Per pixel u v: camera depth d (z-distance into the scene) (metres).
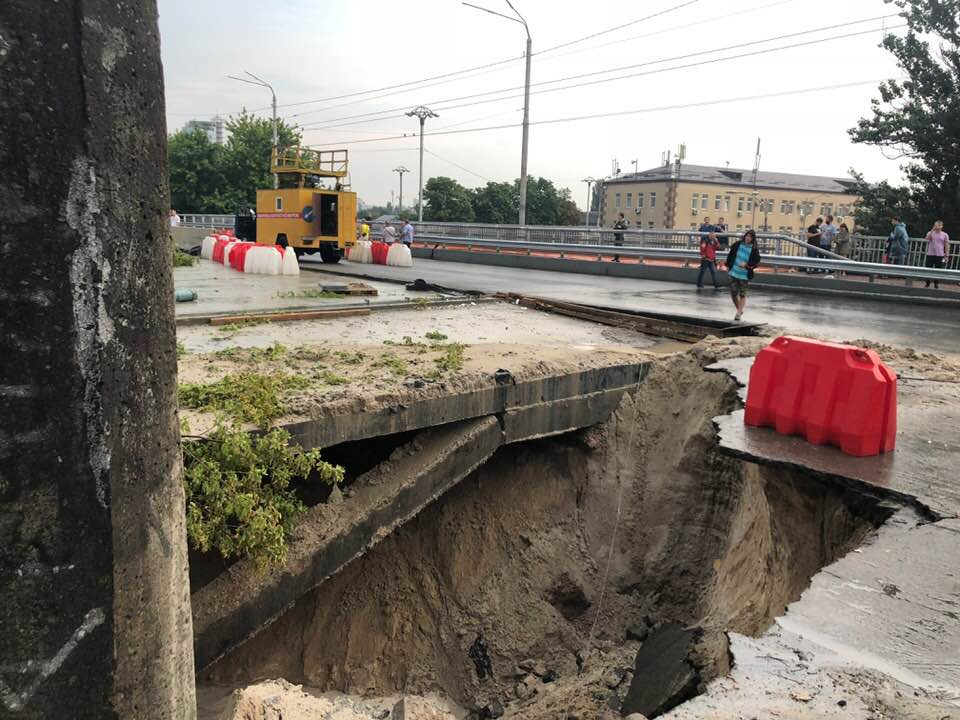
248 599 5.48
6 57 1.75
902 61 29.09
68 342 1.92
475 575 7.50
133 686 2.18
